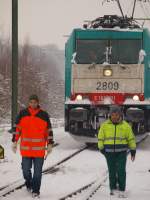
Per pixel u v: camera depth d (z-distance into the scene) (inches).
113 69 912.9
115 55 917.8
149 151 907.4
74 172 652.1
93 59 919.7
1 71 3358.8
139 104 901.8
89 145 991.0
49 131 509.7
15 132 510.3
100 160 770.2
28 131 506.6
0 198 488.1
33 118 507.5
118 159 508.4
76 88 915.4
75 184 565.0
